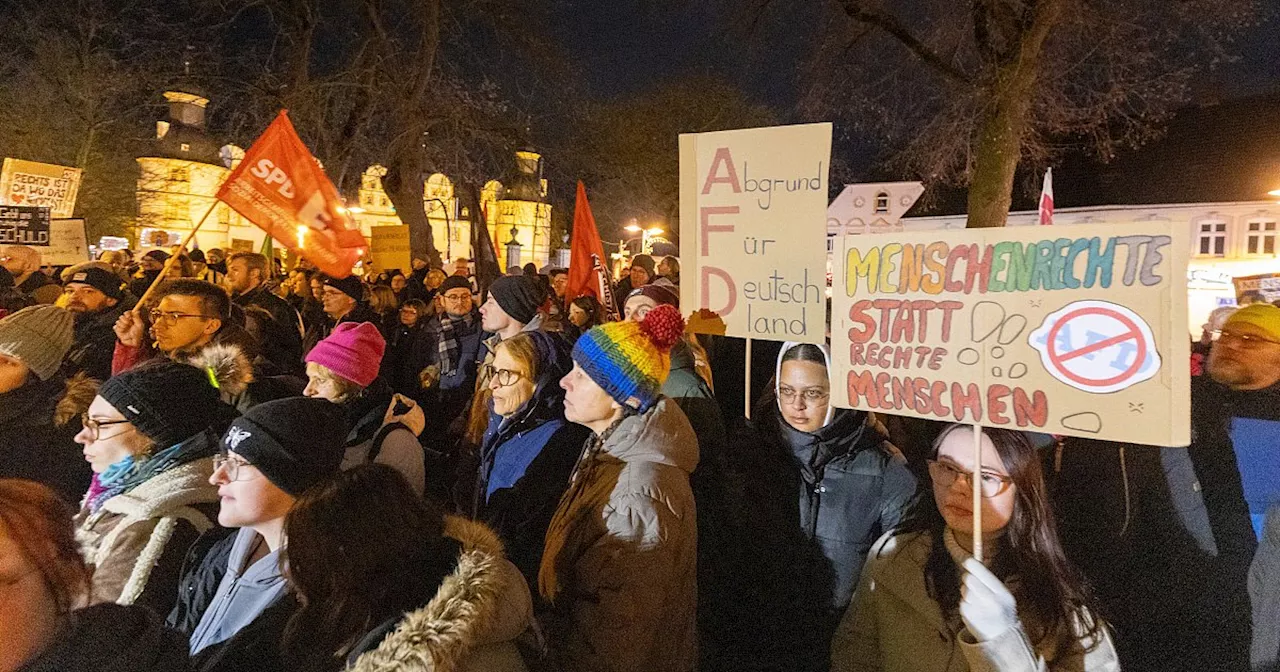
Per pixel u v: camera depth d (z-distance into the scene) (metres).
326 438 2.02
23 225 6.79
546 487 2.89
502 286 4.05
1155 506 3.15
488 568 1.62
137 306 3.54
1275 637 2.48
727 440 3.27
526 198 42.00
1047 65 12.48
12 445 2.77
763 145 3.20
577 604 2.17
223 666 1.73
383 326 6.54
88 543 2.19
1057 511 3.26
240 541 2.07
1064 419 2.00
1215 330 5.54
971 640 1.95
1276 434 3.13
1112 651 2.01
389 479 1.68
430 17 15.41
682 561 2.19
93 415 2.32
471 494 3.89
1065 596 2.01
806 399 2.74
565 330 4.84
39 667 1.30
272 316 4.80
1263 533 2.57
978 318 2.13
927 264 2.23
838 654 2.31
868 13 12.60
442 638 1.47
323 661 1.55
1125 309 1.91
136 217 30.00
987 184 12.02
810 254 3.09
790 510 2.86
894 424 3.63
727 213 3.32
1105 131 14.57
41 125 23.94
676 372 3.48
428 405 5.66
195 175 34.47
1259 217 23.80
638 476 2.21
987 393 2.11
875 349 2.34
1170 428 1.86
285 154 4.24
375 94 15.58
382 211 38.97
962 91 13.00
